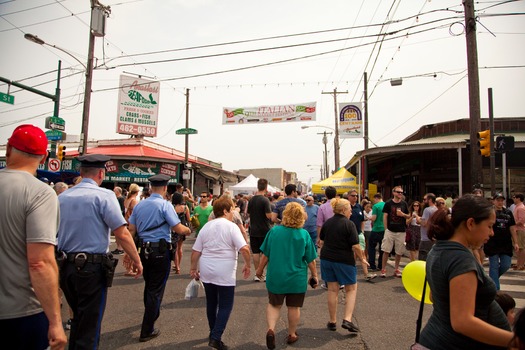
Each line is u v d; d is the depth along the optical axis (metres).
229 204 4.49
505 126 17.53
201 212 9.02
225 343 4.34
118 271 8.30
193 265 4.40
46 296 2.08
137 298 6.20
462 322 1.82
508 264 6.48
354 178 18.58
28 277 2.13
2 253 2.07
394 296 6.47
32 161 2.32
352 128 18.86
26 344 2.16
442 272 1.99
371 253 8.95
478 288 1.93
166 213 4.61
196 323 5.00
